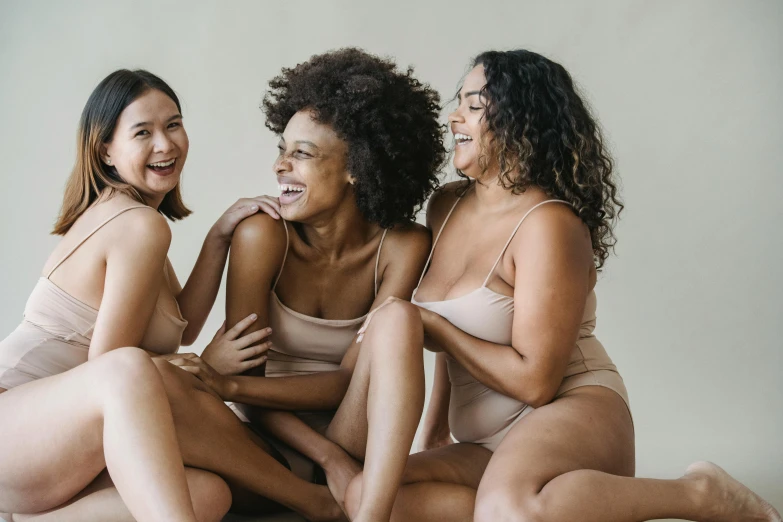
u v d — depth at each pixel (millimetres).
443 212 2469
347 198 2354
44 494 1939
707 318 3861
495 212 2299
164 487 1707
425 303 2303
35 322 2164
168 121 2324
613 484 1916
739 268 3838
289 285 2443
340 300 2486
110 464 1762
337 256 2434
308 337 2457
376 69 2383
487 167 2266
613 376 2293
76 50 3873
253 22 3871
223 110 3893
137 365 1815
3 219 3898
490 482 1923
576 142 2264
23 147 3891
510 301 2209
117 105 2258
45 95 3883
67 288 2148
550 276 2111
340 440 2223
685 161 3812
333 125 2266
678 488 2008
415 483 2088
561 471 1936
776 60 3768
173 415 1978
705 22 3775
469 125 2279
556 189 2256
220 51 3877
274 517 2246
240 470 2070
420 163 2445
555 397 2234
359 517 1892
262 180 3918
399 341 2016
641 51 3797
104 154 2295
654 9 3787
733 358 3861
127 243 2107
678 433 3840
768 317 3840
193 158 3902
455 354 2174
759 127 3781
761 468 3463
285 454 2301
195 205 3916
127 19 3867
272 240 2348
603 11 3807
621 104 3814
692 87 3793
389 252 2453
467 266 2287
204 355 2314
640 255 3859
